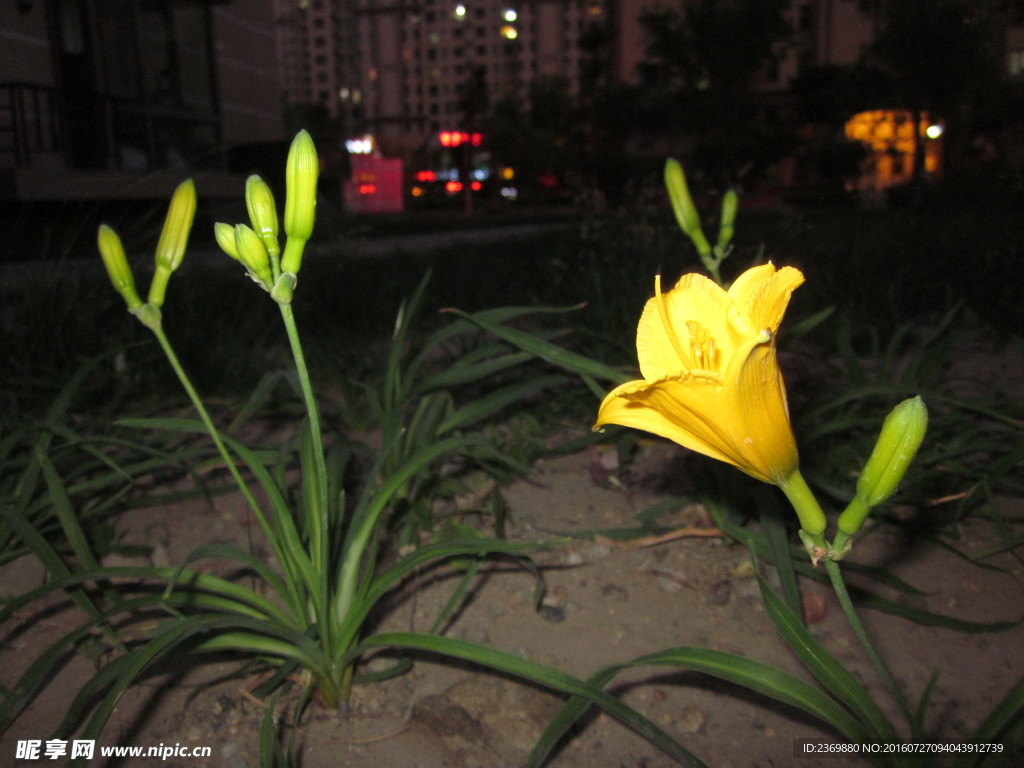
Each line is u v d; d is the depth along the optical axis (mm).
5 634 2330
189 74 17953
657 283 1090
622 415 1165
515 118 55094
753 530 2707
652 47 25391
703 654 1520
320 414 4043
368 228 8016
